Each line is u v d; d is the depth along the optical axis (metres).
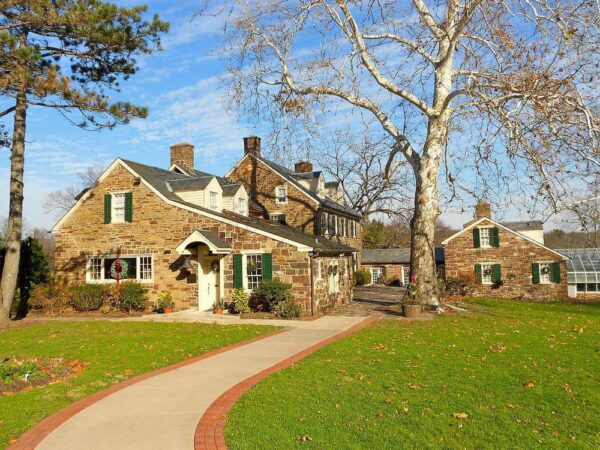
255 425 6.61
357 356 11.30
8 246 19.73
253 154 34.09
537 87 14.12
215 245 20.97
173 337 14.61
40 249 25.22
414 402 7.64
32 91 16.06
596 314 22.22
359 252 44.75
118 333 15.63
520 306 26.09
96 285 22.77
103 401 8.00
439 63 20.16
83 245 24.45
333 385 8.63
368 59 19.30
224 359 11.28
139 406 7.68
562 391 8.36
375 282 47.91
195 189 24.23
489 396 8.03
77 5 16.66
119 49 18.33
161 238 23.16
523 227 38.62
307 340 13.84
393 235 63.81
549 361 10.85
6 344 14.46
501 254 34.88
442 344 13.01
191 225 22.72
